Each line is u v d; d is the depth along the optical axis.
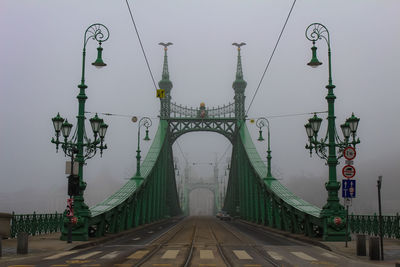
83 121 20.56
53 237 21.62
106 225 24.52
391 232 21.89
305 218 22.31
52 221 26.11
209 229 32.94
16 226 21.17
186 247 17.97
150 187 41.31
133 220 32.72
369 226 24.38
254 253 15.77
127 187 32.16
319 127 20.83
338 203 20.03
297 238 22.36
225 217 58.56
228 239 22.64
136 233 27.84
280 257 14.62
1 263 12.65
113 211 24.48
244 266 12.30
